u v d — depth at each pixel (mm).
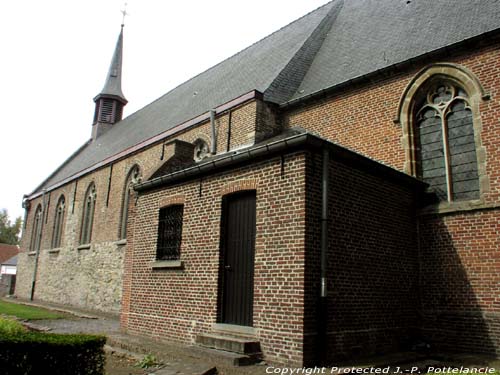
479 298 8703
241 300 8188
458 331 8836
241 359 6961
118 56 33750
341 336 7340
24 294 27328
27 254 28641
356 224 8148
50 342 5551
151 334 9969
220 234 8812
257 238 7898
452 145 9945
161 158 17500
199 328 8734
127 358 8297
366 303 8000
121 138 24609
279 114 13648
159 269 10234
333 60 13953
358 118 11664
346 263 7746
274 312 7277
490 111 9281
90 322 13812
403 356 7820
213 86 19594
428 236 9625
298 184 7430
